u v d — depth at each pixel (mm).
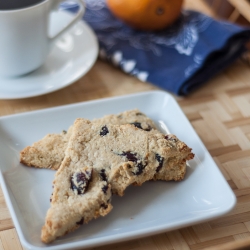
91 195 320
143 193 345
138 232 312
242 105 441
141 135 354
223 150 397
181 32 491
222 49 466
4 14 376
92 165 335
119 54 461
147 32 499
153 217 332
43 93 409
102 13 519
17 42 396
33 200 336
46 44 422
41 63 429
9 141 370
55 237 309
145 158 342
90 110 396
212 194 344
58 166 354
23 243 302
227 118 427
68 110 391
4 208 338
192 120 422
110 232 321
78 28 474
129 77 458
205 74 453
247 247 284
